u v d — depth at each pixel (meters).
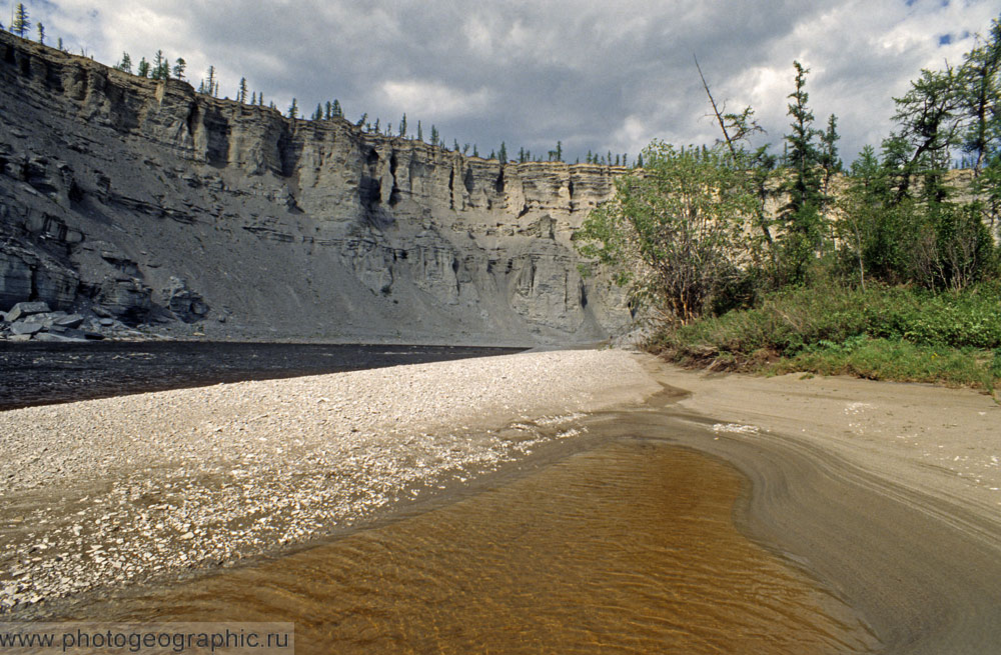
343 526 5.69
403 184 130.62
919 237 17.98
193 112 104.62
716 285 24.20
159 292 76.69
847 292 17.84
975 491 5.79
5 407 14.41
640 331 31.88
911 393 10.72
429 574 4.55
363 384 15.11
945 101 23.75
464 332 114.25
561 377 17.48
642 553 4.90
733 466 7.92
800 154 31.03
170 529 5.54
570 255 136.25
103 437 8.99
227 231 98.44
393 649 3.42
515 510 6.17
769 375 15.43
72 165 79.31
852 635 3.45
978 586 3.93
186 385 20.67
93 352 39.78
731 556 4.78
